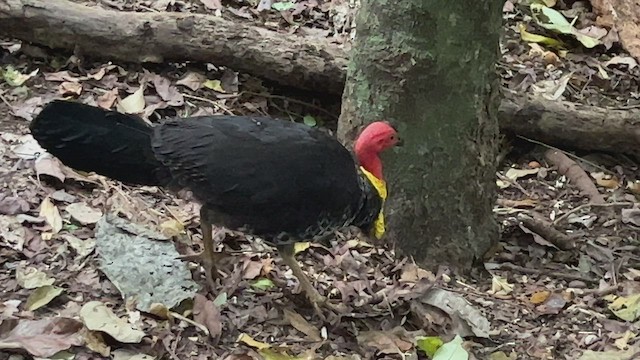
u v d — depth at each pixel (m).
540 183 5.11
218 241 4.10
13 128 4.48
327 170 3.48
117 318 3.47
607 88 5.88
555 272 4.39
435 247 4.25
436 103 4.09
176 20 4.98
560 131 5.22
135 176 3.55
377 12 4.08
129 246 3.83
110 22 4.95
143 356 3.38
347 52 5.11
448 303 3.87
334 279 4.08
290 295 3.87
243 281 3.90
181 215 4.19
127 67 5.06
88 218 4.02
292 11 5.91
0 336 3.30
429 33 4.00
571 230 4.75
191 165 3.46
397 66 4.07
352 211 3.58
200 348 3.50
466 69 4.05
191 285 3.72
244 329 3.66
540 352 3.81
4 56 4.98
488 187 4.32
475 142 4.19
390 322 3.85
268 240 3.65
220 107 4.98
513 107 5.17
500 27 4.15
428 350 3.64
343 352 3.64
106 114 3.46
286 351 3.54
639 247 4.65
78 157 3.45
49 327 3.35
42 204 4.03
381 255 4.25
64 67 4.98
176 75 5.12
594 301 4.16
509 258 4.47
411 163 4.14
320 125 5.15
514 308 4.07
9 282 3.62
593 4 6.50
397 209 4.20
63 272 3.72
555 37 6.28
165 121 3.59
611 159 5.36
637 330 3.98
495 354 3.73
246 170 3.44
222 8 5.77
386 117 4.13
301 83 5.10
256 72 5.08
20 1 4.86
